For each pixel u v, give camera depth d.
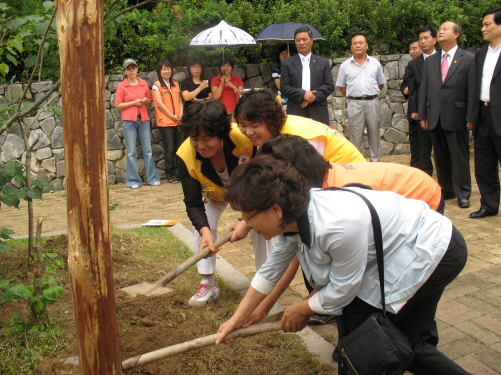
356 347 1.97
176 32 8.52
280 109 2.70
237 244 4.87
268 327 2.28
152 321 3.25
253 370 2.73
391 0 10.02
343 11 9.37
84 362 2.01
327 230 1.82
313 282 2.15
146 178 8.27
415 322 2.20
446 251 2.06
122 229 5.29
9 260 4.20
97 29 1.75
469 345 2.93
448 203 6.08
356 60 7.64
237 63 9.11
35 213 6.38
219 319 3.30
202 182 3.12
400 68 9.11
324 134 2.78
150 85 8.30
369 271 2.03
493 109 5.08
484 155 5.34
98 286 1.93
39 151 7.71
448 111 5.75
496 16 5.05
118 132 8.11
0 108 3.20
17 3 8.07
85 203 1.85
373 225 1.94
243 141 2.96
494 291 3.60
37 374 2.59
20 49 3.13
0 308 3.39
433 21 9.29
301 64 6.79
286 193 1.80
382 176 2.48
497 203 5.43
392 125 9.25
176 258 4.45
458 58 5.71
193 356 2.85
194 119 2.65
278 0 9.77
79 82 1.75
